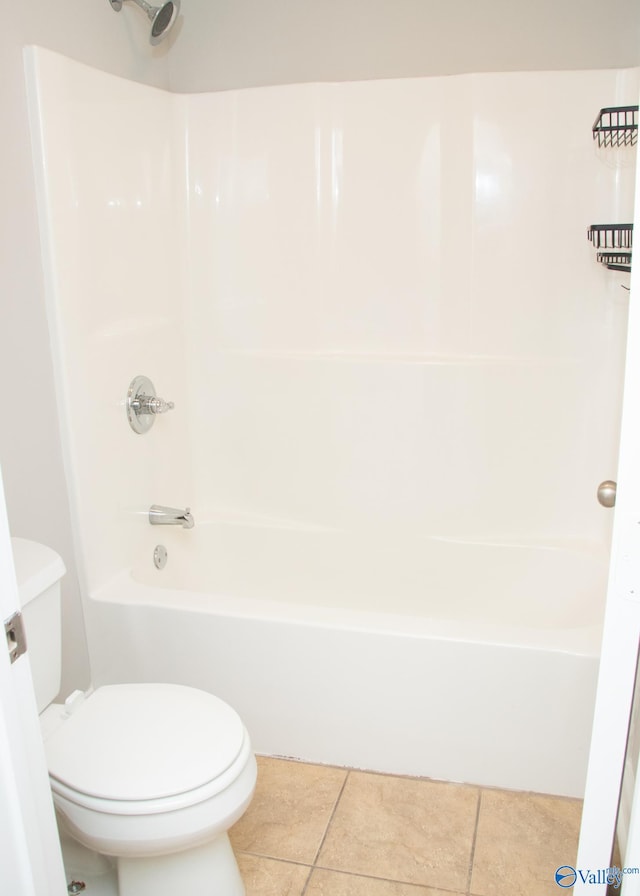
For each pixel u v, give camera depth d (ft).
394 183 8.13
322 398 8.55
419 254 8.23
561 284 7.92
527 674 5.93
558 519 8.35
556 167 7.70
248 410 8.86
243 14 8.50
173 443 8.55
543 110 7.62
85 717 5.14
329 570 8.77
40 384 6.39
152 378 8.04
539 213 7.83
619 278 7.71
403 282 8.34
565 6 7.79
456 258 8.13
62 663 6.75
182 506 8.82
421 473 8.48
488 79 7.65
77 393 6.69
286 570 8.87
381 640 6.15
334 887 5.44
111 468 7.27
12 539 5.58
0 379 5.89
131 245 7.55
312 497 8.85
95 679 7.19
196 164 8.49
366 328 8.54
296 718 6.59
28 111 6.09
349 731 6.48
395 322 8.45
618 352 7.80
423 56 8.24
